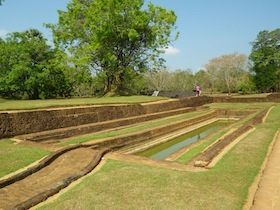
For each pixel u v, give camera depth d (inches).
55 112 539.2
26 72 1120.2
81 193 213.0
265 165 272.8
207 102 1240.8
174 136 615.8
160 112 848.9
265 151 322.7
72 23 1066.7
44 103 657.6
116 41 1093.1
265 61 1692.9
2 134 437.4
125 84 1305.4
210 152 314.0
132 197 201.6
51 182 251.6
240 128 469.1
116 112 685.9
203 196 199.8
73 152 340.5
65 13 1100.5
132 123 682.2
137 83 1337.4
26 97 1183.6
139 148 505.0
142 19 1049.5
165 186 220.2
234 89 1985.7
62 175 267.4
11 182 248.8
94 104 706.8
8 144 389.7
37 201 203.8
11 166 281.7
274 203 187.9
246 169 258.1
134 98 965.8
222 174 245.1
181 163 302.2
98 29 990.4
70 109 573.9
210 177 238.2
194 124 788.6
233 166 266.5
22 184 248.4
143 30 1104.8
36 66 1147.9
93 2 1034.7
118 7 1000.2
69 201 199.5
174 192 207.6
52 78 1190.3
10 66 1139.9
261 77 1706.4
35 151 340.2
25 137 444.8
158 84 2292.1
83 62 995.9
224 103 1217.4
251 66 1898.4
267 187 214.7
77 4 1059.3
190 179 234.5
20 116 473.4
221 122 878.4
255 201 191.0
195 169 269.0
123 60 1148.5
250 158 292.7
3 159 303.6
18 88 1122.7
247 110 970.1
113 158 321.7
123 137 506.9
